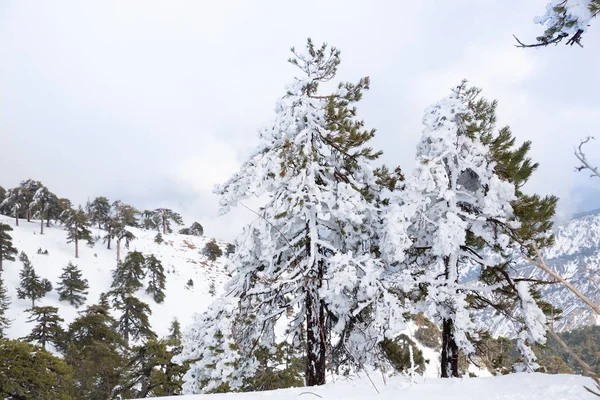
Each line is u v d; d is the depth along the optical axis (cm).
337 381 629
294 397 487
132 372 2733
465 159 1122
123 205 8212
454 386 497
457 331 980
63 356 3675
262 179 1126
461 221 1000
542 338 920
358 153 1241
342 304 1039
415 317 1058
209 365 1006
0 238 5869
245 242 1119
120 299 5809
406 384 536
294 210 1061
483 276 1139
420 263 1228
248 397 488
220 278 8212
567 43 329
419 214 1122
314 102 1221
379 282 994
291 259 1127
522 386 451
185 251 9344
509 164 1062
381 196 1291
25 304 5403
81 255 7262
